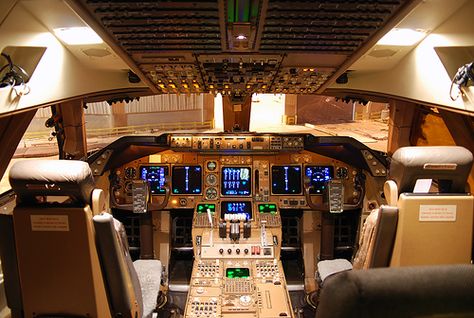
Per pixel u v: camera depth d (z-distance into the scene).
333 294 0.84
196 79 3.12
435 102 2.64
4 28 1.94
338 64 2.66
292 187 4.20
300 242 4.46
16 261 2.21
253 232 3.90
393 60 3.06
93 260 2.12
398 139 4.45
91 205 2.07
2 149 3.04
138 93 4.16
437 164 2.11
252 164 4.21
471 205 2.18
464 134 3.07
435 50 2.49
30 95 2.38
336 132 5.97
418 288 0.82
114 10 1.69
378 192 4.10
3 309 2.90
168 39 2.11
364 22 1.84
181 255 4.62
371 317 0.84
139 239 4.40
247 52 2.39
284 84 3.33
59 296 2.22
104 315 2.26
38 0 1.94
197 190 4.20
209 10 1.69
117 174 4.19
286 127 6.19
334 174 4.21
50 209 2.03
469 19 2.05
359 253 2.47
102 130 6.27
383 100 4.36
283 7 1.67
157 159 4.20
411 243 2.22
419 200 2.15
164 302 3.83
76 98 3.15
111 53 2.89
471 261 2.33
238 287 3.35
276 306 3.16
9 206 3.25
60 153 4.42
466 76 2.12
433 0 1.96
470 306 0.84
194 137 4.03
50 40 2.48
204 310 3.10
